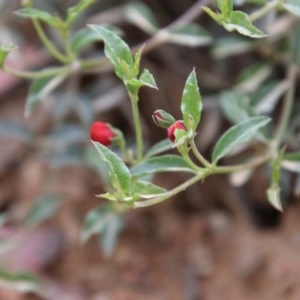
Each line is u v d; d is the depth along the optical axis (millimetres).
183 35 368
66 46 334
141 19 385
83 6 320
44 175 466
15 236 420
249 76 386
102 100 422
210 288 417
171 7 435
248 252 419
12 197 468
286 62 388
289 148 385
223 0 279
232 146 289
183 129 266
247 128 292
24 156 476
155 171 296
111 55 276
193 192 442
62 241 440
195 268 425
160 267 430
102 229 378
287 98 368
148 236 440
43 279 422
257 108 371
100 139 308
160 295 420
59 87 425
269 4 312
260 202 429
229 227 435
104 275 432
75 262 436
